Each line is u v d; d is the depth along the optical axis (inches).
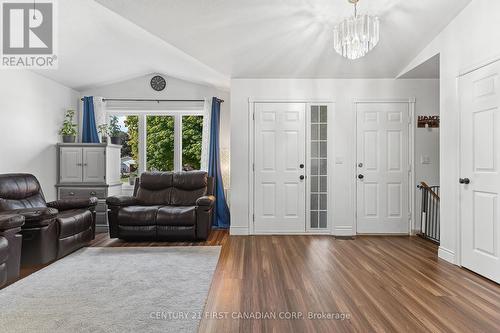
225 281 117.7
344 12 139.7
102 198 214.2
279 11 139.9
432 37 155.6
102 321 86.9
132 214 178.5
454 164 140.1
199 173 209.8
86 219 166.7
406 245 172.6
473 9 128.3
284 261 142.7
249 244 175.5
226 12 140.6
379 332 81.7
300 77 199.5
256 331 82.1
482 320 88.0
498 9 115.5
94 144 214.5
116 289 110.0
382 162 199.9
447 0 129.8
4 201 144.5
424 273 126.6
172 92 243.9
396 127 199.9
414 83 199.2
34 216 131.3
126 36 170.7
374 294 105.7
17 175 157.9
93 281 117.7
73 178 215.2
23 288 110.7
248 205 201.3
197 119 249.0
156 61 208.8
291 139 201.6
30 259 132.3
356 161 200.7
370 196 199.9
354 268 132.6
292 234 201.2
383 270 130.0
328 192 201.5
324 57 177.0
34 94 195.0
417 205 199.0
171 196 204.8
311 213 202.4
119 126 250.1
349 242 179.6
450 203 142.9
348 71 191.6
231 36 158.6
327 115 201.2
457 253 137.1
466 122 133.5
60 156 214.4
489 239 120.1
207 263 139.9
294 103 201.6
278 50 170.7
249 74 196.1
